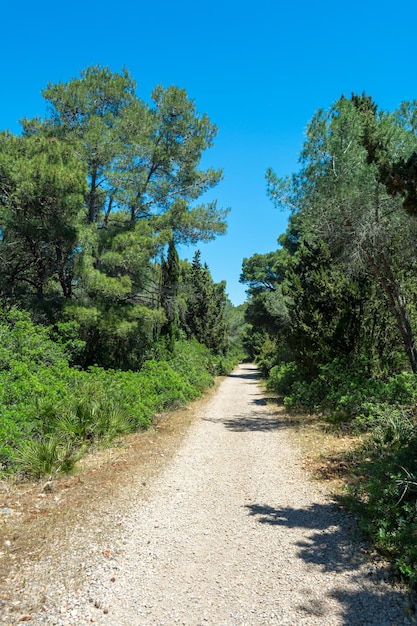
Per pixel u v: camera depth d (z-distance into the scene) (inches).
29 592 146.6
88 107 667.4
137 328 683.4
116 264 631.2
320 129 454.9
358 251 478.6
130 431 399.2
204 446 370.6
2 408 308.7
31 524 202.8
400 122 456.1
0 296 623.5
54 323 607.8
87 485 259.6
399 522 173.3
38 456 272.7
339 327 496.7
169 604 140.3
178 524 205.6
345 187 444.5
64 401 357.1
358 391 408.8
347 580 152.7
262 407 611.5
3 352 419.2
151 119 721.0
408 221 462.9
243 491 253.3
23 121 704.4
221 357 1515.7
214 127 778.8
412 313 493.7
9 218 554.3
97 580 154.6
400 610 134.5
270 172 489.4
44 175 532.1
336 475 271.3
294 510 221.1
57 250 635.5
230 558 171.3
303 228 552.4
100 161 650.2
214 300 1542.8
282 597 143.5
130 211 777.6
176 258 838.5
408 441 262.8
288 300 861.8
